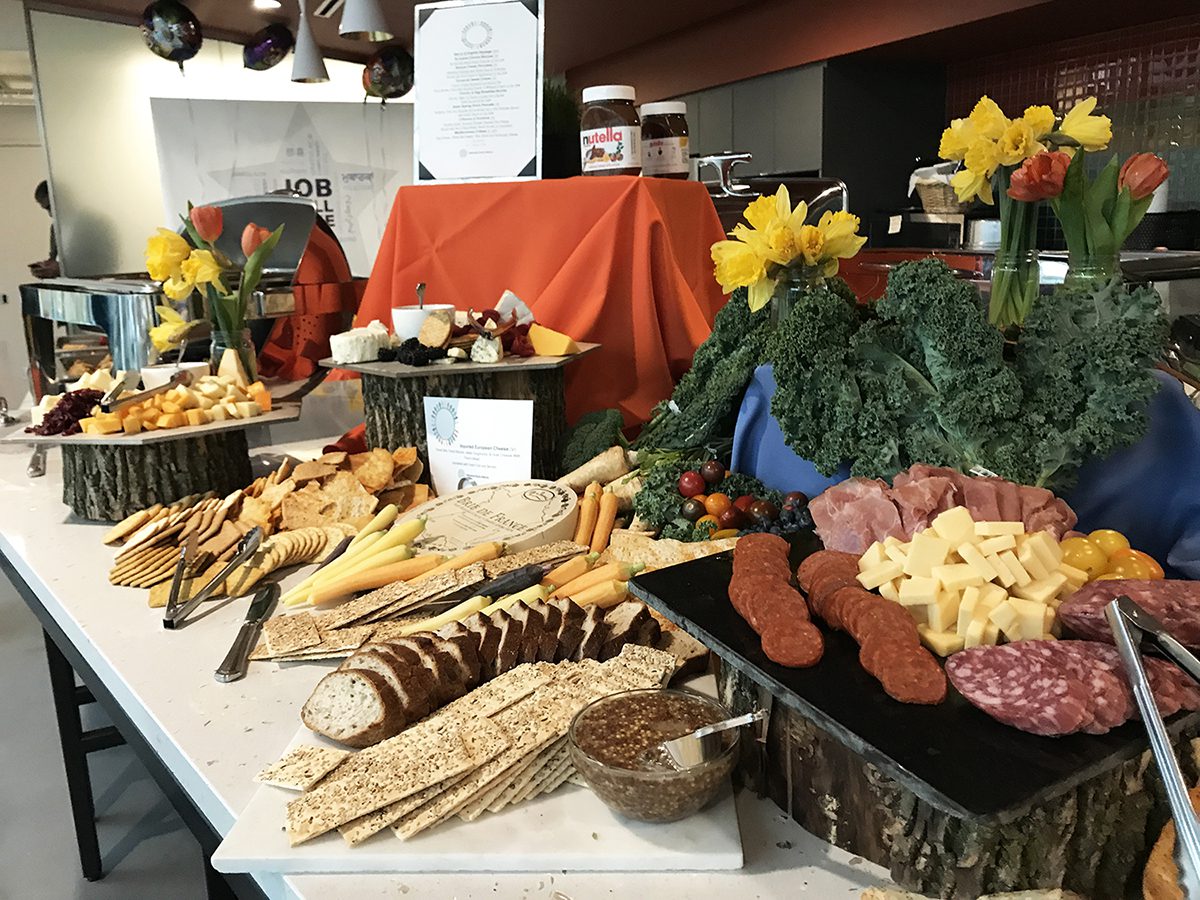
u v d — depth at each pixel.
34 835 2.19
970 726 0.76
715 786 0.84
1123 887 0.81
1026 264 1.38
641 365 1.99
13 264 7.04
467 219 2.06
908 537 1.01
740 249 1.54
